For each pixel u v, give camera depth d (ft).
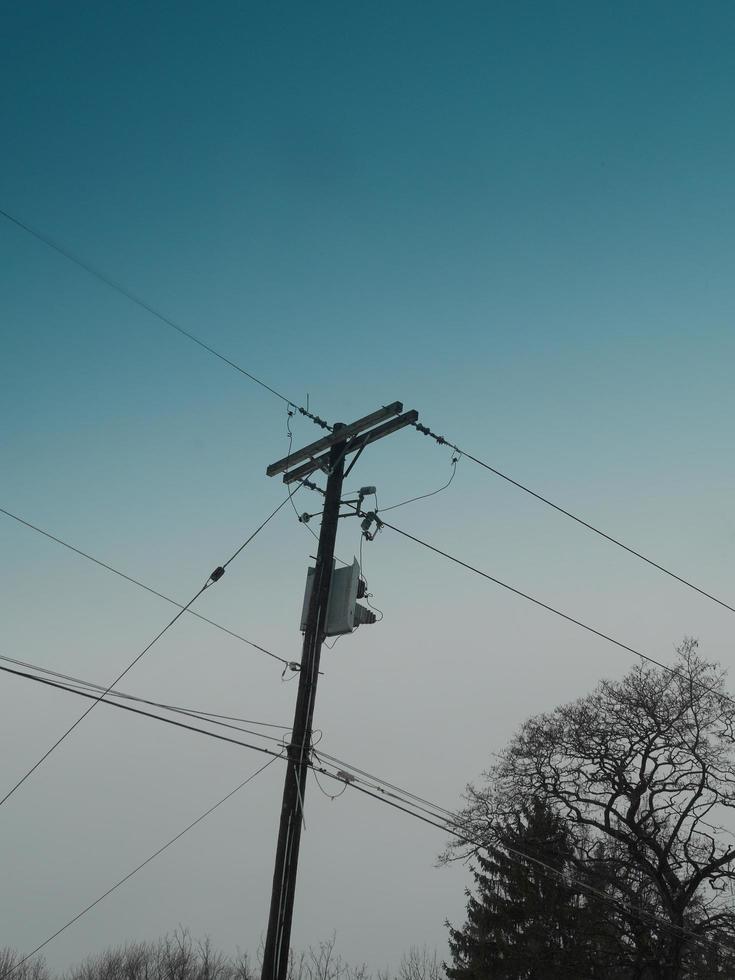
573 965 98.02
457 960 127.03
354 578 45.78
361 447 49.70
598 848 97.40
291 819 40.01
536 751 96.58
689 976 91.45
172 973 147.95
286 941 37.78
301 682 43.60
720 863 88.17
